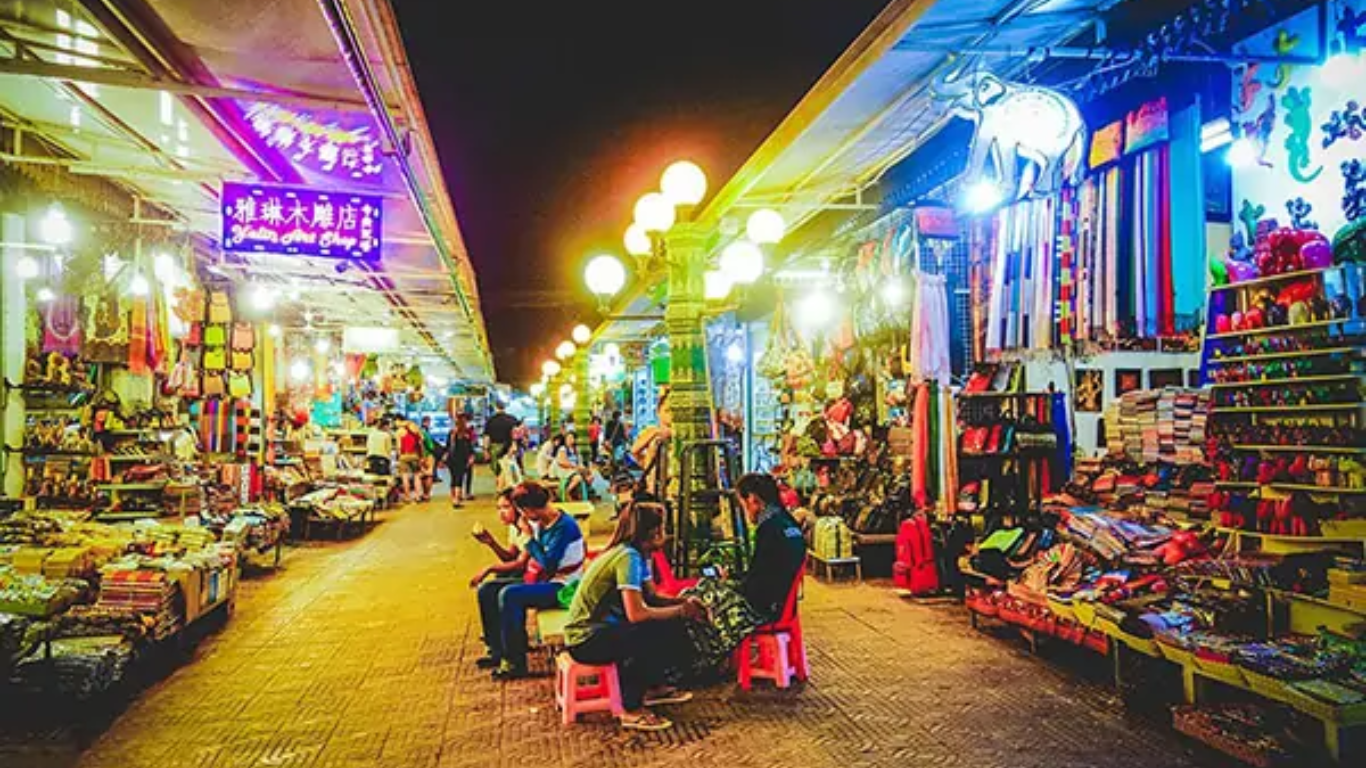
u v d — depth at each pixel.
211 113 5.99
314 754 4.25
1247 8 4.57
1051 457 7.17
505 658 5.45
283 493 12.01
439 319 16.77
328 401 18.25
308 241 6.89
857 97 5.17
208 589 6.32
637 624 4.67
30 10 4.72
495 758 4.19
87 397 8.28
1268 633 4.35
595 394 22.36
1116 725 4.45
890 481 8.70
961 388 7.41
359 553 10.57
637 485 6.97
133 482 7.96
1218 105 4.92
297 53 4.96
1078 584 5.36
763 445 13.70
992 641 6.07
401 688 5.27
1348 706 3.50
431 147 6.16
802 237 10.01
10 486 7.26
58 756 4.20
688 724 4.59
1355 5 4.26
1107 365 7.31
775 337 10.48
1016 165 4.57
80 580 5.24
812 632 6.37
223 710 4.88
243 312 12.27
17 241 7.13
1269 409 4.41
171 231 9.49
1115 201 4.70
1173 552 5.05
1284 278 4.26
